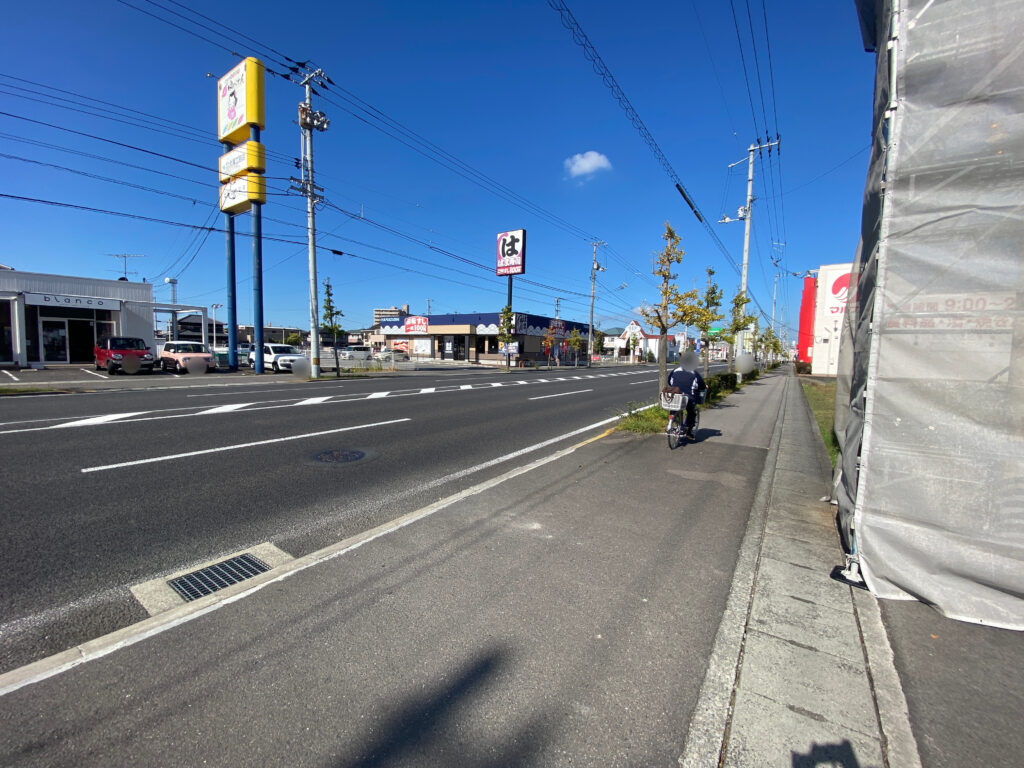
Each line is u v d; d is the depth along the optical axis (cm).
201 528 413
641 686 227
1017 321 274
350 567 340
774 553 371
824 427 1004
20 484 516
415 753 188
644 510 468
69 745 188
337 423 938
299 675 229
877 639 262
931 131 291
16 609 285
